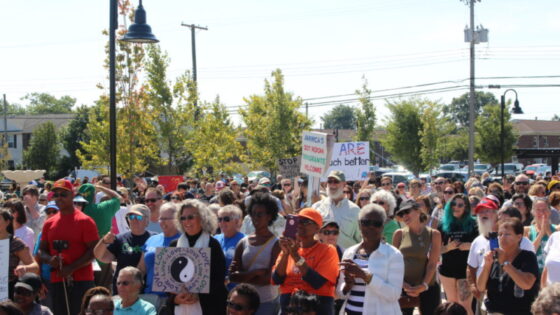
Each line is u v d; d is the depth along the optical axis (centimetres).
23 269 735
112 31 1174
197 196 1698
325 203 882
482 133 4719
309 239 592
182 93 2994
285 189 1469
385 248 573
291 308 544
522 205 938
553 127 8350
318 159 1044
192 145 3097
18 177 2183
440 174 4200
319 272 580
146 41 1266
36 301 743
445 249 802
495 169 4822
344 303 592
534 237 825
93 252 772
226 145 3150
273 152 3494
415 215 727
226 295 645
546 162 7438
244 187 1859
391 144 4475
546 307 387
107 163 2706
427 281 718
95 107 3025
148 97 2250
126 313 640
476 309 810
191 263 616
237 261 648
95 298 609
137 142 2339
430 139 4262
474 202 945
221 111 3538
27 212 1096
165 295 693
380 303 564
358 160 1482
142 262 732
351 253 591
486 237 695
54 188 773
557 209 956
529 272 591
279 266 595
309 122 3650
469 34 3291
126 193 1316
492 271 619
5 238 756
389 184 1520
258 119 3578
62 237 774
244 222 928
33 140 5922
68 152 5956
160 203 920
